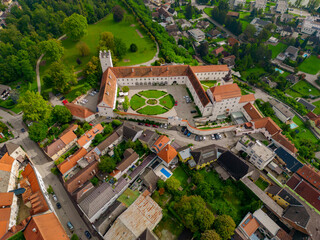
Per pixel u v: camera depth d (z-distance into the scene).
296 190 106.81
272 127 134.50
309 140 143.12
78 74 171.00
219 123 144.38
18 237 83.06
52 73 147.12
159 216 93.00
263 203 102.31
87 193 102.06
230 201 107.00
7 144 112.88
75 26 184.75
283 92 195.38
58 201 103.50
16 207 95.81
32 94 127.38
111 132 131.50
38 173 108.19
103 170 108.25
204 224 89.19
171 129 138.88
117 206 93.69
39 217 84.69
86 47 183.50
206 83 168.88
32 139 122.88
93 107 148.12
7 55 172.88
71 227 94.94
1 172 99.88
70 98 153.00
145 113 144.88
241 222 95.75
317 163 130.88
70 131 125.25
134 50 196.50
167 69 161.50
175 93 161.12
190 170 116.25
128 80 162.38
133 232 84.38
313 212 94.88
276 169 119.25
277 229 94.12
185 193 106.81
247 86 183.50
